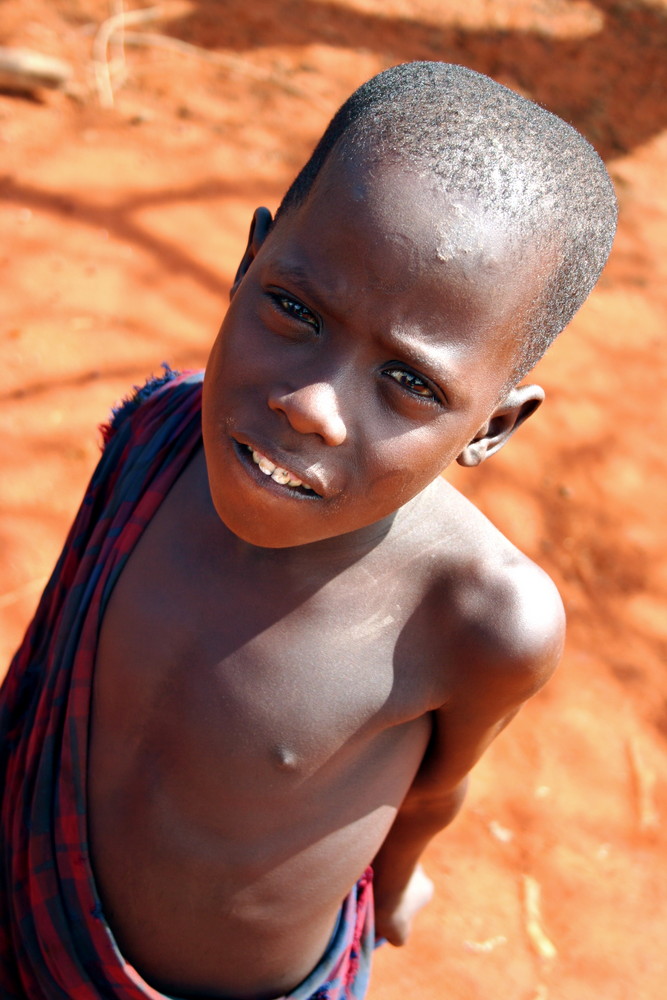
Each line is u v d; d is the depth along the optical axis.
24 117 4.86
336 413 0.98
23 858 1.40
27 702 1.57
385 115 1.02
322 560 1.22
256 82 5.54
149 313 4.18
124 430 1.51
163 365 1.57
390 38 6.20
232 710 1.23
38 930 1.37
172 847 1.29
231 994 1.42
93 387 3.85
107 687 1.32
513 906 2.94
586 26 6.80
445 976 2.74
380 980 2.69
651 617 3.81
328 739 1.24
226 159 5.00
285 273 0.99
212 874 1.30
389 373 0.99
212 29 5.79
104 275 4.26
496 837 3.10
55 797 1.35
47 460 3.60
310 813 1.28
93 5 5.67
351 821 1.30
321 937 1.45
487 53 6.31
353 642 1.23
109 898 1.35
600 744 3.41
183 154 4.94
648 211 5.62
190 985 1.40
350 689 1.23
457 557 1.25
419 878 1.87
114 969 1.34
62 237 4.37
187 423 1.39
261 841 1.29
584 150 1.10
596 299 5.04
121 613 1.32
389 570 1.24
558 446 4.27
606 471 4.24
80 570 1.39
